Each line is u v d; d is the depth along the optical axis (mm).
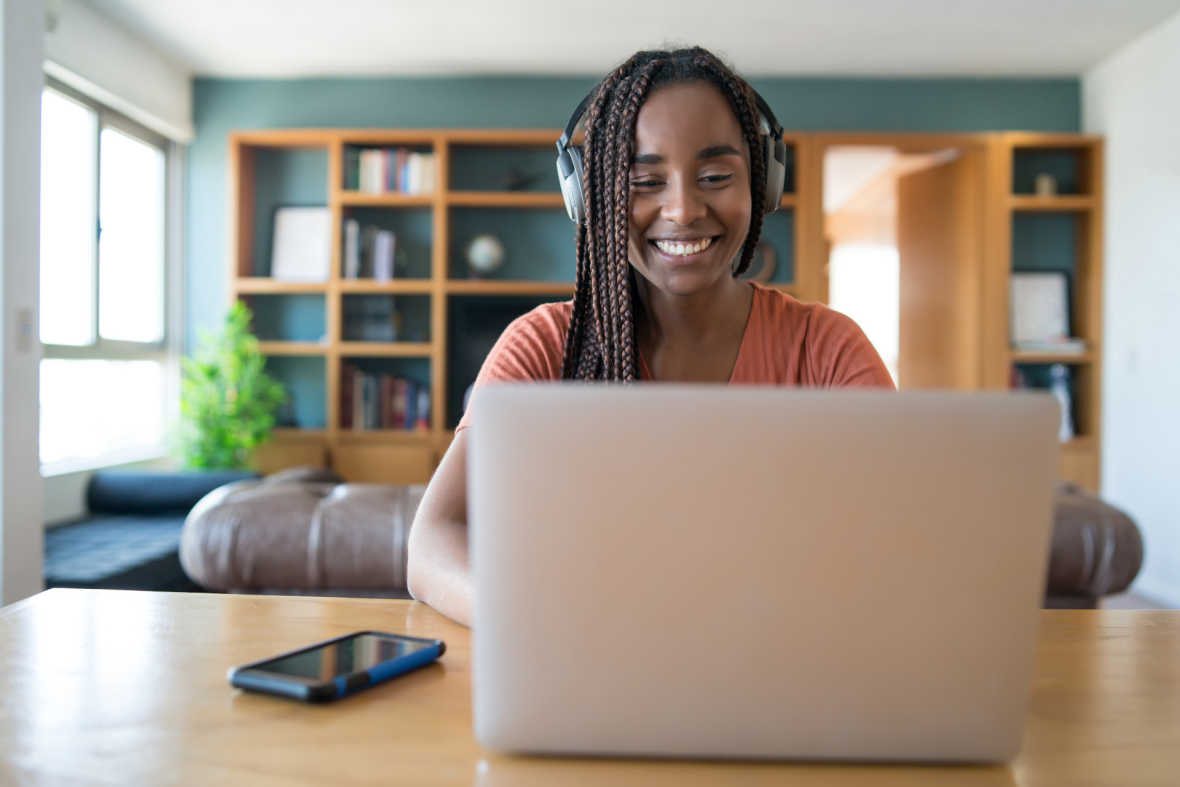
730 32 4672
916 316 5988
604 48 4938
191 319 5449
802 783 617
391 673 804
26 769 625
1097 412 5160
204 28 4672
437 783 611
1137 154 4797
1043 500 607
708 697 628
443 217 5188
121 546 3510
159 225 5309
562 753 647
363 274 5289
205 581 2004
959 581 611
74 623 975
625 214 1069
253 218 5465
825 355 1164
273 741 676
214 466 4789
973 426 600
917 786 616
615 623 623
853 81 5402
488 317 5375
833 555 610
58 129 4262
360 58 5129
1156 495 4613
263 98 5453
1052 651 920
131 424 5051
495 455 613
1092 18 4480
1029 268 5480
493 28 4652
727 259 1103
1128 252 4895
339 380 5234
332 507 2018
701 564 614
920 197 5918
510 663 633
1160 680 830
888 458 602
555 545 617
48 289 4199
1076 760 657
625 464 608
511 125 5434
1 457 2965
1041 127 5402
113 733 687
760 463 604
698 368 1187
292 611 1024
